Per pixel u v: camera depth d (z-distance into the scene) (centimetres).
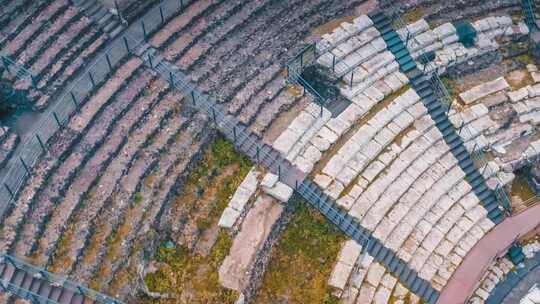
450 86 3141
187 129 2591
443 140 2952
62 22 2630
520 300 2789
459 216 2856
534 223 2916
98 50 2647
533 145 3075
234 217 2495
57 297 2145
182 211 2492
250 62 2791
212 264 2416
